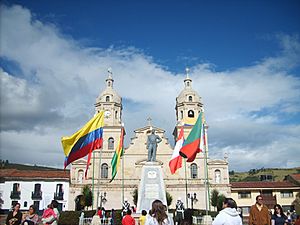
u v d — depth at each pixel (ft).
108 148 228.22
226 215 29.27
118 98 243.40
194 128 98.43
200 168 224.12
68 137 87.45
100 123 93.45
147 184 101.65
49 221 47.67
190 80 252.42
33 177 206.59
